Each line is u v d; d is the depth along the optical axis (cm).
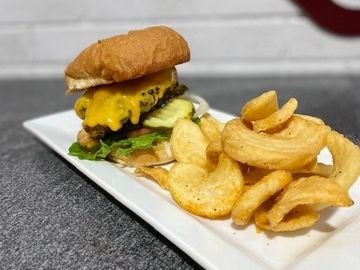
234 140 23
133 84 31
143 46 30
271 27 62
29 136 42
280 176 21
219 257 19
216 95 55
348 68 63
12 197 28
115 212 26
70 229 24
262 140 23
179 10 62
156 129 32
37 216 26
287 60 63
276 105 24
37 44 67
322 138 23
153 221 22
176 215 23
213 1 61
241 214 21
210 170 27
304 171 23
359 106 47
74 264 21
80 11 64
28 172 32
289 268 19
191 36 64
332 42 62
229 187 24
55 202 27
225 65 65
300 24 61
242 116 24
